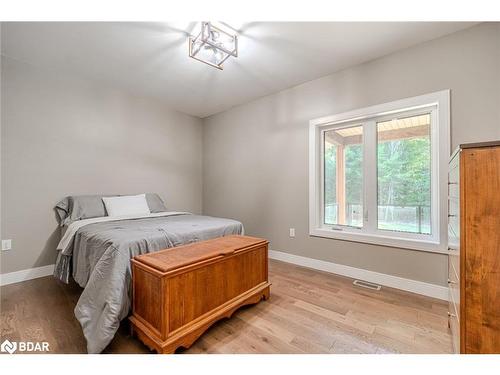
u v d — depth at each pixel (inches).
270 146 133.6
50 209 106.2
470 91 76.5
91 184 119.6
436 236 85.7
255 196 141.1
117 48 90.4
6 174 95.7
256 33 80.5
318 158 116.0
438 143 82.4
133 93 133.6
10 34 81.4
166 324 52.7
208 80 117.3
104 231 76.5
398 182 95.3
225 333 62.6
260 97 137.9
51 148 107.0
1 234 94.5
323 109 112.0
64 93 110.6
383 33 80.4
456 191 47.5
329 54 93.5
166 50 91.7
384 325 66.4
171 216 120.0
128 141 134.0
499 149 37.1
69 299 82.0
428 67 84.0
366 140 102.5
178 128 159.6
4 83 95.3
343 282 97.0
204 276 62.2
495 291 37.0
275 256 130.2
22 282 97.4
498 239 36.9
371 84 97.4
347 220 109.3
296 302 79.9
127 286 60.8
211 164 168.1
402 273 89.7
